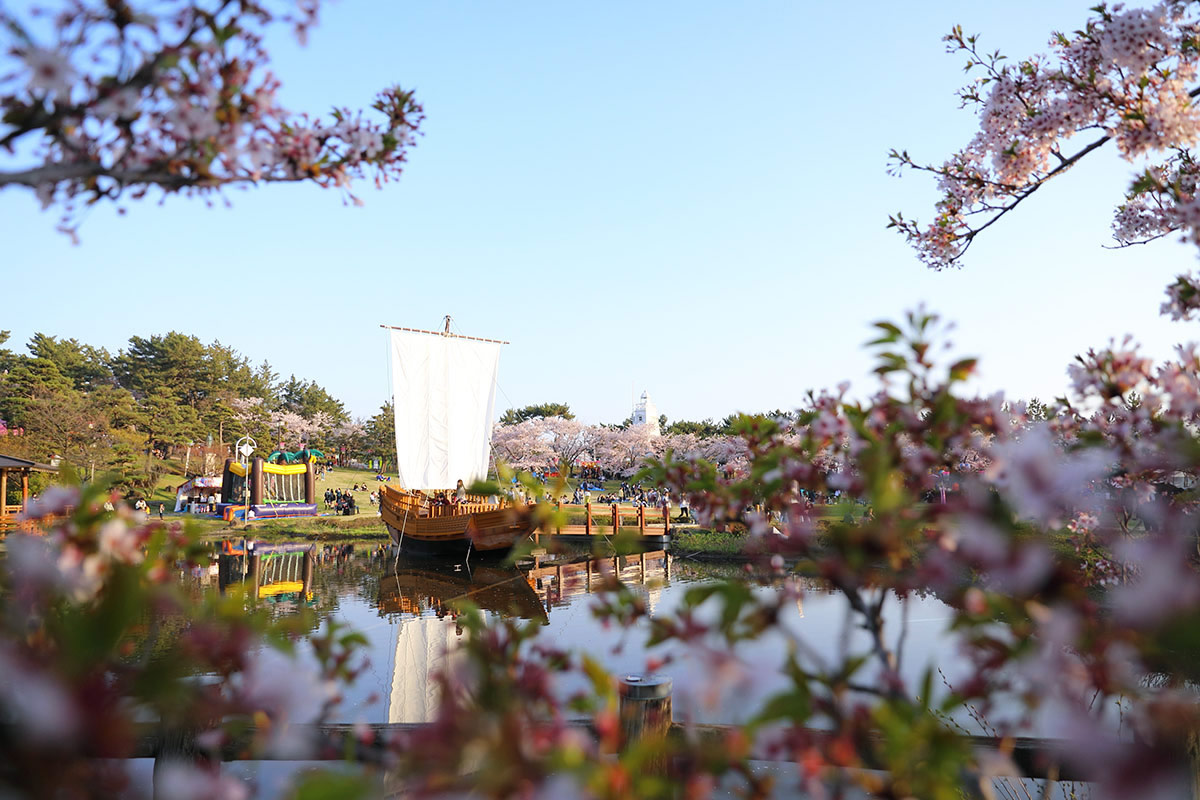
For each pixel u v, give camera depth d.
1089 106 4.28
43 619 1.14
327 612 16.75
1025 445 1.19
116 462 51.72
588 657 1.16
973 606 1.12
